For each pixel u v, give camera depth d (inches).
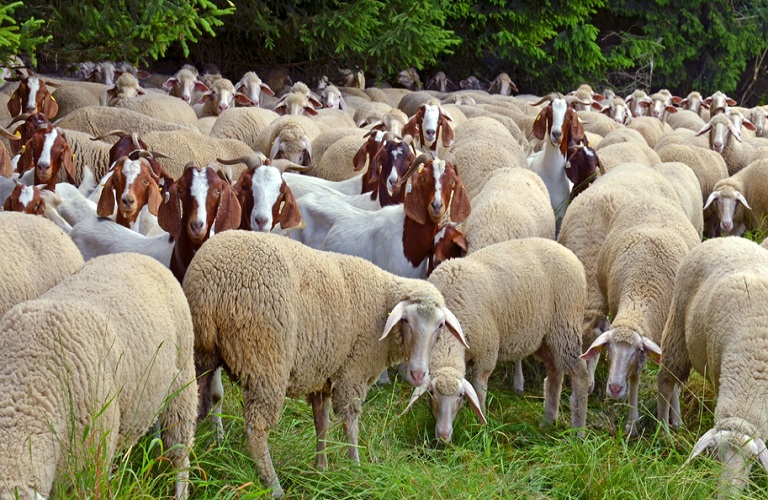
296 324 231.8
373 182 393.1
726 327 263.9
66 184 358.3
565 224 385.7
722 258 287.4
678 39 1248.8
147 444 221.0
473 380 300.4
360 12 703.7
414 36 709.9
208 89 677.9
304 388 242.5
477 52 1069.8
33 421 167.8
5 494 159.8
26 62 620.7
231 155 451.8
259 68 912.9
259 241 231.8
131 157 320.8
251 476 229.5
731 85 1300.4
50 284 234.7
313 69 909.2
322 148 477.7
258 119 526.3
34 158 374.3
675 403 304.3
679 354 299.6
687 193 449.4
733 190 495.8
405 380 324.5
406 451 263.4
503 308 295.4
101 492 175.3
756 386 248.1
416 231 339.9
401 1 700.7
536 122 483.2
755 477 255.0
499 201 371.2
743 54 1312.7
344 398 250.2
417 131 479.8
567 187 482.6
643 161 506.0
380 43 717.3
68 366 174.4
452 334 277.1
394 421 286.4
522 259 304.2
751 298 263.1
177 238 279.9
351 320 244.8
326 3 751.7
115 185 316.2
